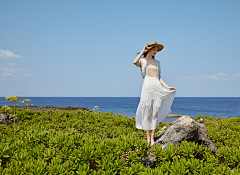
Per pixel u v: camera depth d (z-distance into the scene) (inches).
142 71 221.0
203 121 421.4
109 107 2938.0
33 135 171.3
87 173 116.6
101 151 140.2
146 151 150.4
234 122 343.9
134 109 2433.6
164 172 129.6
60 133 193.3
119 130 293.1
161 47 223.0
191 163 133.0
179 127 186.2
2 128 260.5
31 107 839.7
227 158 155.2
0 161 122.0
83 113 423.2
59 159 128.7
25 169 111.7
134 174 122.7
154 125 215.6
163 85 226.5
